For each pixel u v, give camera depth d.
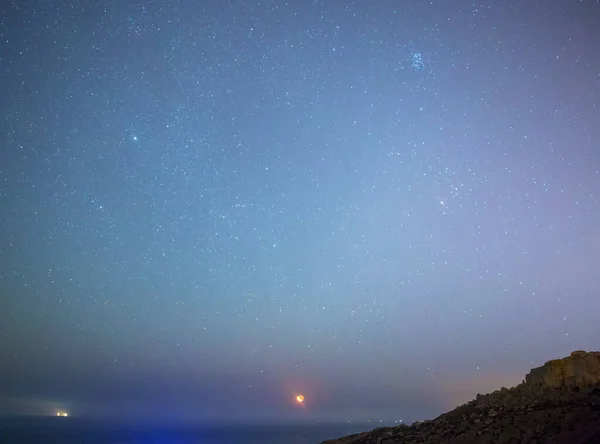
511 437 12.81
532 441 11.99
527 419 13.58
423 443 14.47
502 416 14.71
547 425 12.75
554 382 16.20
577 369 16.05
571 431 11.88
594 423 11.91
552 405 14.38
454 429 14.92
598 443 10.81
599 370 15.77
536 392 15.97
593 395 14.17
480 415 15.50
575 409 13.23
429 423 16.58
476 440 13.28
